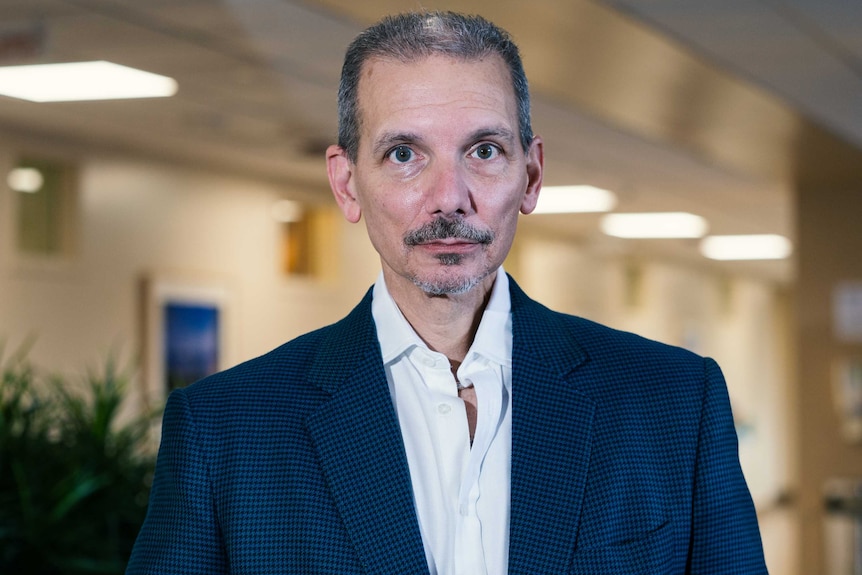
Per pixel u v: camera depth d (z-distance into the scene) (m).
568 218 12.38
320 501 1.29
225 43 5.29
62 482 3.60
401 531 1.27
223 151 8.33
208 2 4.60
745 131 7.27
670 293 17.11
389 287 1.39
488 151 1.25
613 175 9.44
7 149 7.19
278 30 5.04
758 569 1.33
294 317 9.80
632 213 11.91
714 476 1.31
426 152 1.24
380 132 1.24
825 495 8.70
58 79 6.02
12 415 3.83
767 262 16.97
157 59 5.61
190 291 8.60
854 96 6.32
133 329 8.12
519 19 4.68
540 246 13.58
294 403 1.35
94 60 5.61
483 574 1.27
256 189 9.37
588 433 1.30
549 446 1.30
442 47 1.24
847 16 4.79
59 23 4.93
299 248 10.14
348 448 1.31
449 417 1.33
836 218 8.91
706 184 9.86
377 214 1.27
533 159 1.37
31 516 3.52
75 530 3.59
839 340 8.79
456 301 1.33
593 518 1.26
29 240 7.48
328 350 1.39
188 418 1.35
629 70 5.67
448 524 1.29
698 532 1.30
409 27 1.25
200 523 1.31
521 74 1.31
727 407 1.36
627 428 1.30
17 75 5.93
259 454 1.31
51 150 7.49
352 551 1.26
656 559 1.25
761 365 20.89
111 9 4.72
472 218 1.24
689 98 6.33
